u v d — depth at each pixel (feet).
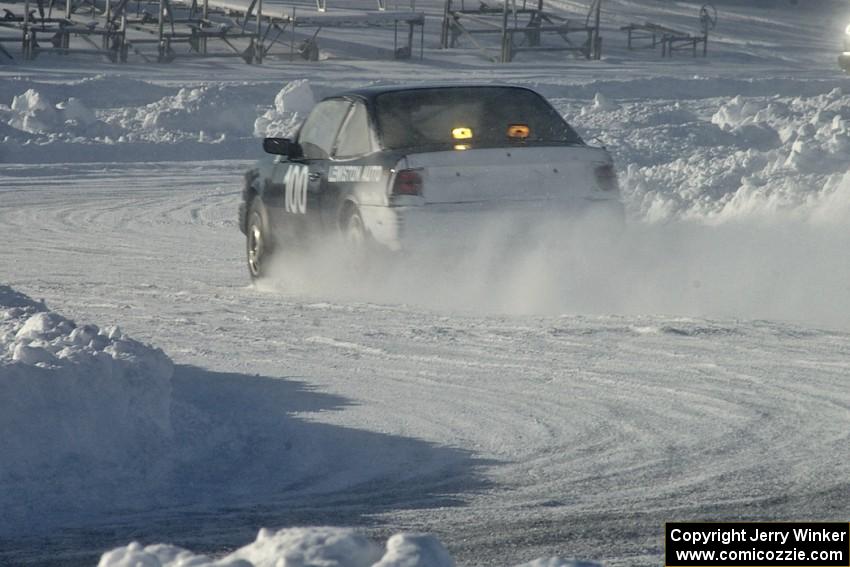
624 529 64.39
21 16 623.36
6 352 87.30
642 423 86.02
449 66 583.99
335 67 563.07
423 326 120.88
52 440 76.13
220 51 607.37
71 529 66.03
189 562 42.11
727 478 73.10
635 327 117.70
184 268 171.22
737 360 104.22
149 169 307.58
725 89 504.43
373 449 81.35
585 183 132.26
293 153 148.66
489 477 74.90
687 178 236.43
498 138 135.95
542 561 43.68
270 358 108.88
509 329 118.42
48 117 354.13
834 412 87.51
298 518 67.41
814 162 232.53
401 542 42.57
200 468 77.56
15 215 230.48
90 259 179.22
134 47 574.97
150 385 82.84
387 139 135.13
